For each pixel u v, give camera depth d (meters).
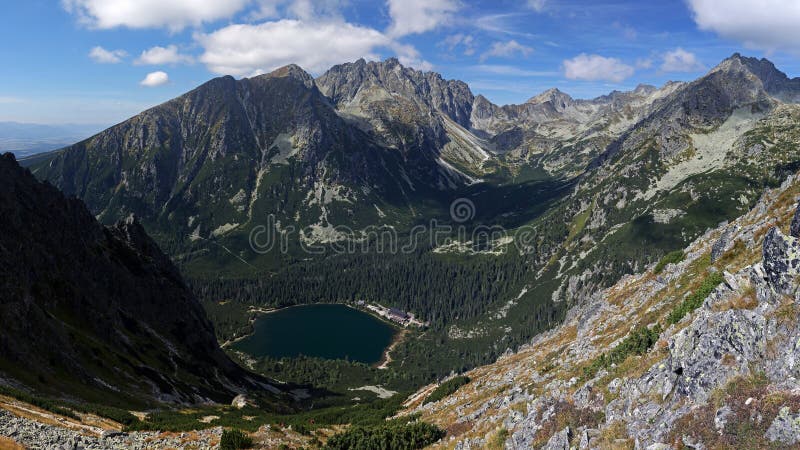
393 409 80.88
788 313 23.64
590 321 74.00
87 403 63.56
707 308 31.88
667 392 27.00
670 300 48.84
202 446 46.91
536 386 46.16
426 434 45.88
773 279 26.55
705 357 25.69
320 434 57.72
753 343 24.11
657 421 25.52
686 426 23.09
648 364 31.58
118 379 82.94
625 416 28.39
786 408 19.77
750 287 28.92
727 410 21.98
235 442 46.97
